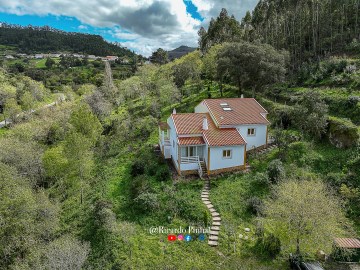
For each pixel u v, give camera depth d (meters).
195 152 30.34
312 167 27.94
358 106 33.16
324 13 66.50
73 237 22.75
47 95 82.56
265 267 18.03
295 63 59.72
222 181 27.78
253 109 35.44
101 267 19.42
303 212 17.05
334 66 47.50
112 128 46.25
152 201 24.31
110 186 29.59
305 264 17.30
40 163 33.47
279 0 85.44
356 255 18.19
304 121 32.34
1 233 20.47
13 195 22.48
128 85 69.94
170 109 50.81
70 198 29.70
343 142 28.92
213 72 58.03
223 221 22.33
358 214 21.78
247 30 87.19
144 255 19.86
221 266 18.36
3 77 87.62
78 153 29.64
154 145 37.41
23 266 18.78
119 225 22.70
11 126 56.44
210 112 33.88
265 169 28.78
